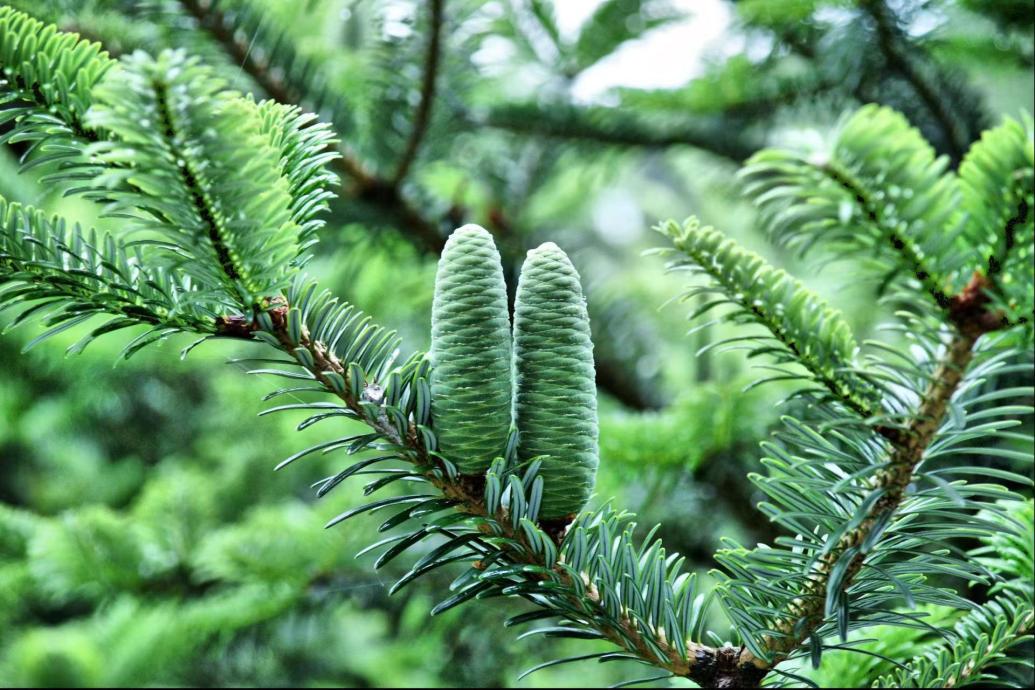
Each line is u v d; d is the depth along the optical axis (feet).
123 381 6.37
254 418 5.47
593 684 3.41
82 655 4.82
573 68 4.76
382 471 1.79
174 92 1.54
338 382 1.77
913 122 3.69
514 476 1.74
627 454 3.22
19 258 1.77
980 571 1.79
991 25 3.63
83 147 1.72
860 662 2.13
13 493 8.26
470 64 4.09
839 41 3.40
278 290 1.73
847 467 1.83
